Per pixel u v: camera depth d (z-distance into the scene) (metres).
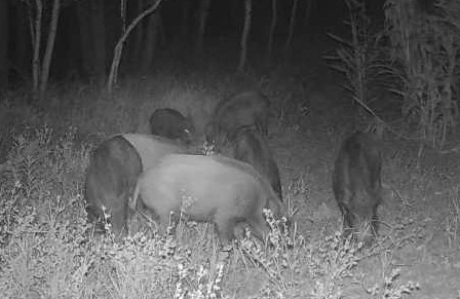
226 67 26.06
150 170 9.20
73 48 27.98
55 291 7.08
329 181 13.15
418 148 15.65
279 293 7.22
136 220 9.52
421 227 10.20
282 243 8.52
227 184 9.03
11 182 10.91
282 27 32.78
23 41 27.27
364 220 9.43
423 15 15.67
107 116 16.38
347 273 8.30
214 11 35.34
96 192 9.20
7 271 7.21
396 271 7.68
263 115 16.53
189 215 9.11
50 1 27.52
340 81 24.19
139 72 24.23
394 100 20.50
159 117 14.86
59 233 8.16
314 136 17.20
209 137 15.71
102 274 7.71
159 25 29.44
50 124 15.38
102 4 22.78
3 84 21.67
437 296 8.20
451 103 16.44
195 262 8.05
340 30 30.97
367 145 9.90
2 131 14.59
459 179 13.20
